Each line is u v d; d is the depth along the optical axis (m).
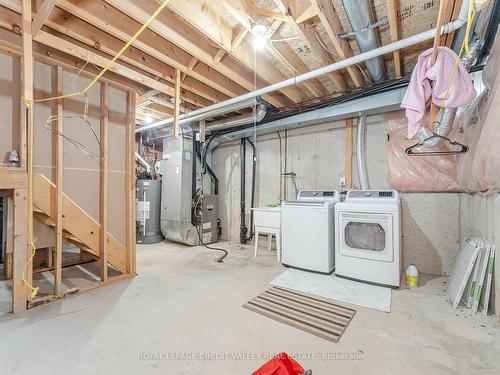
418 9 2.03
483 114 1.96
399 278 2.69
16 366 1.47
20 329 1.87
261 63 2.77
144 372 1.44
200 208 4.89
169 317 2.06
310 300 2.39
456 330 1.88
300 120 3.79
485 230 2.37
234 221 5.22
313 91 3.29
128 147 3.08
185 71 2.83
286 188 4.46
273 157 4.64
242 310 2.19
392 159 3.37
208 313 2.13
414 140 3.21
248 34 2.41
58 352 1.61
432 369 1.48
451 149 2.95
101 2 2.04
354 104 3.27
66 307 2.23
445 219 3.10
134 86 3.30
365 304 2.31
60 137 2.46
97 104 2.84
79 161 2.69
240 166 5.12
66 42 2.24
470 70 2.36
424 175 3.18
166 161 5.08
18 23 2.20
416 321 2.01
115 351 1.62
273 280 2.91
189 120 4.26
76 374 1.42
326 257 3.10
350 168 3.73
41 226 2.55
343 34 2.13
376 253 2.77
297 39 2.47
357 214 2.89
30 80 2.07
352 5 1.78
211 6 2.09
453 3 1.76
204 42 2.48
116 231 3.01
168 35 2.17
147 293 2.55
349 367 1.50
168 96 3.68
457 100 1.79
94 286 2.68
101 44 2.43
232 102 3.35
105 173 2.82
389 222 2.70
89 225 2.72
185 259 3.83
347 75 3.18
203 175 5.14
